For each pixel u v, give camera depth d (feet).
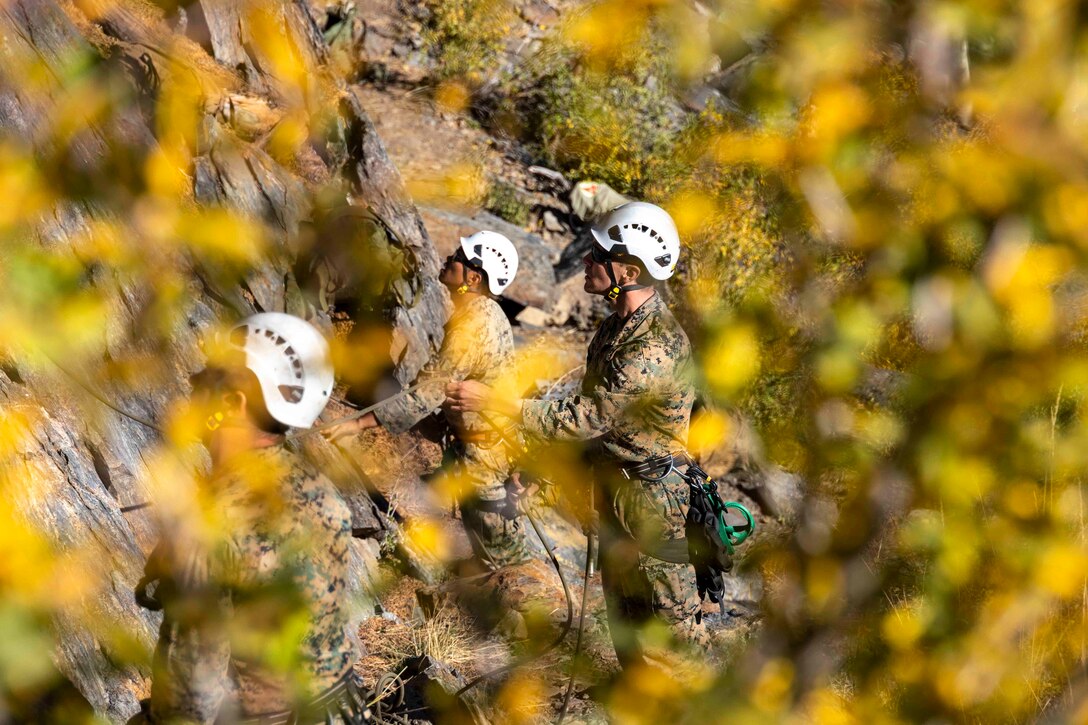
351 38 63.46
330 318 35.35
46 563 12.62
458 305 26.58
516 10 64.28
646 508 20.81
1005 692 12.02
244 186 34.22
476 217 55.21
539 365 46.03
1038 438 12.15
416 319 39.24
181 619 11.89
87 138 24.22
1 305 12.36
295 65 42.01
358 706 13.43
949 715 12.07
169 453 22.68
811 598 12.61
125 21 35.88
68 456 19.35
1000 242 13.15
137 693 17.38
